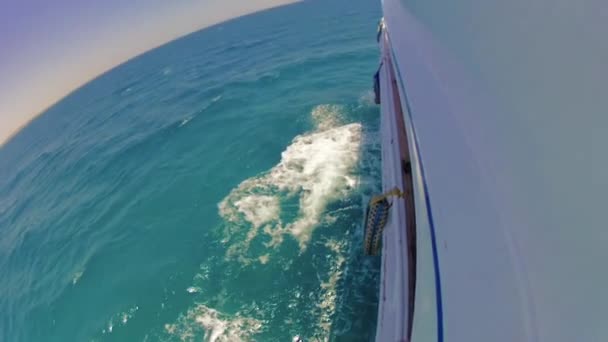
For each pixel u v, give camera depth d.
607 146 1.66
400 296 4.13
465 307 2.43
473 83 3.25
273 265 9.67
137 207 14.65
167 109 28.28
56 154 27.33
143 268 11.12
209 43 71.75
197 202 13.55
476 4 3.48
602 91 1.72
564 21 2.10
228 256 10.38
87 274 11.79
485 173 2.73
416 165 4.34
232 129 19.61
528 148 2.28
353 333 7.58
